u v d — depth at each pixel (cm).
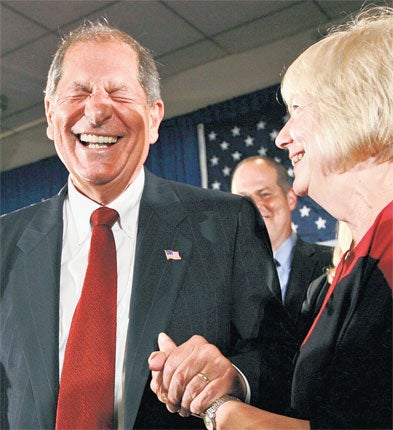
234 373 79
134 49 109
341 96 66
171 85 454
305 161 73
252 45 411
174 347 80
